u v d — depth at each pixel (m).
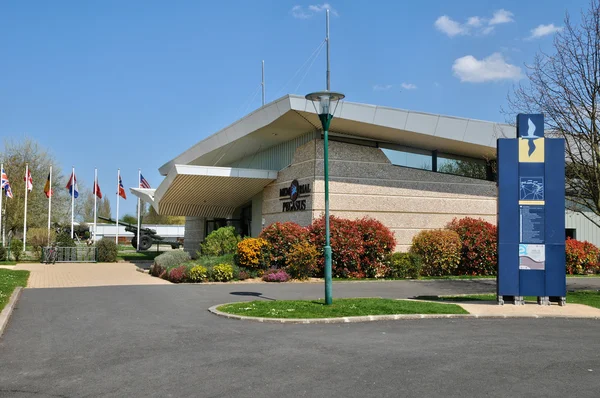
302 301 13.88
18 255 34.50
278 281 20.25
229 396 6.07
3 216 47.94
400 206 24.97
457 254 23.64
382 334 9.87
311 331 10.15
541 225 13.83
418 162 25.70
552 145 13.91
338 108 21.00
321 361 7.69
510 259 13.88
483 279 22.31
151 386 6.49
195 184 26.52
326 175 13.18
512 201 13.91
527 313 12.40
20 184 49.56
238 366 7.42
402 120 22.25
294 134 24.78
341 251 21.61
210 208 31.58
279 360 7.75
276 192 26.52
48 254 32.97
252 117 23.66
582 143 18.17
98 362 7.71
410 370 7.20
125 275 24.08
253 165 30.73
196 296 15.62
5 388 6.45
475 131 23.53
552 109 17.84
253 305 13.05
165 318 11.64
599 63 16.84
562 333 10.20
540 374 7.06
